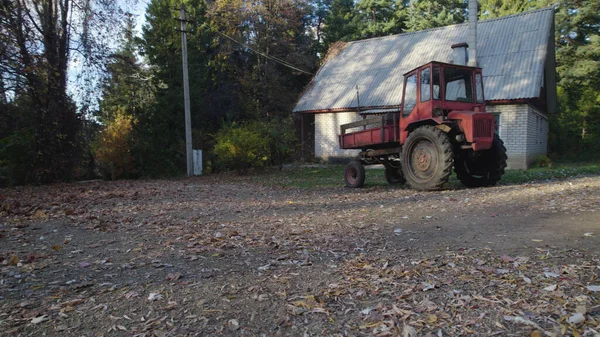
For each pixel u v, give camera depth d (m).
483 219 5.16
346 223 5.39
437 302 2.61
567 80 23.38
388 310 2.52
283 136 17.83
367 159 10.84
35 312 2.61
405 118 9.20
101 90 15.69
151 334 2.29
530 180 9.64
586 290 2.67
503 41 16.97
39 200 8.60
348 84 20.17
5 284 3.15
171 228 5.30
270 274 3.31
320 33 37.22
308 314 2.51
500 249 3.77
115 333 2.31
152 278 3.27
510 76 15.11
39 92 14.02
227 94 25.23
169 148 22.08
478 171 9.26
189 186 12.22
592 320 2.26
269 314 2.53
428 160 8.48
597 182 8.13
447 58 17.86
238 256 3.89
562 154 21.86
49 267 3.61
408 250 3.91
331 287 2.95
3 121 14.61
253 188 11.37
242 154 16.78
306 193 9.77
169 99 22.09
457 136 8.19
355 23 35.00
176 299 2.80
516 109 14.48
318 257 3.79
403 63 19.47
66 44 15.41
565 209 5.45
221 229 5.24
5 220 6.04
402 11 36.28
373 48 21.98
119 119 19.53
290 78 28.48
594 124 22.83
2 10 11.41
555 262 3.28
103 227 5.41
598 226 4.41
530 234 4.25
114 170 19.38
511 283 2.88
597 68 22.11
